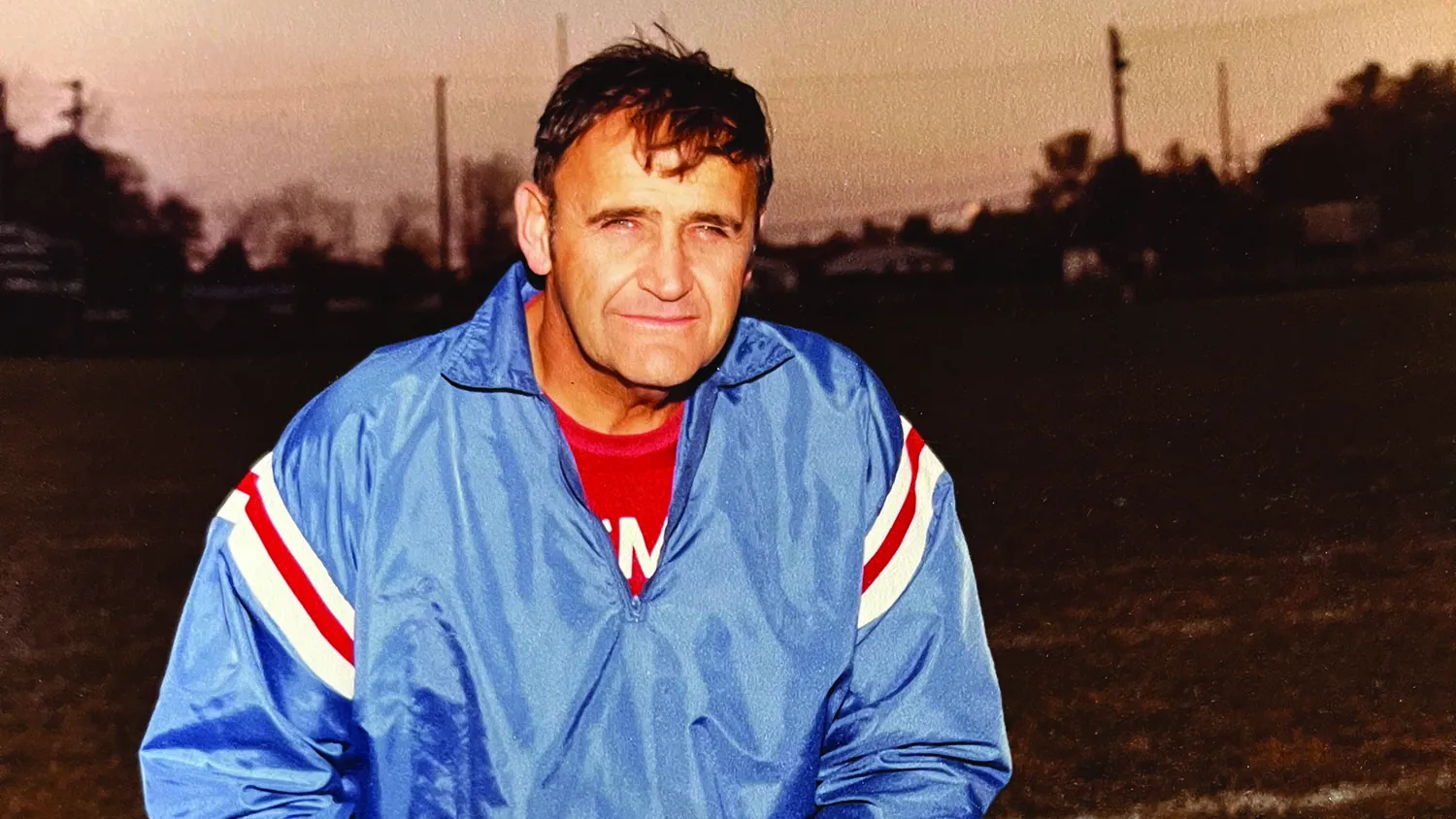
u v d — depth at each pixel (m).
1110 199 30.81
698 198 1.37
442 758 1.45
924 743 1.61
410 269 30.17
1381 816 3.73
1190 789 3.90
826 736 1.63
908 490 1.61
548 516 1.47
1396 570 5.93
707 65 1.42
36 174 29.86
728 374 1.53
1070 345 15.94
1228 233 30.77
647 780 1.47
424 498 1.45
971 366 14.30
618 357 1.40
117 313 28.05
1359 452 8.48
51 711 4.73
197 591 1.47
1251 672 4.77
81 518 7.79
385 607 1.44
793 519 1.55
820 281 29.56
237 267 29.94
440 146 29.98
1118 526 6.90
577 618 1.46
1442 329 15.38
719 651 1.50
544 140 1.42
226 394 14.47
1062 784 3.95
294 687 1.45
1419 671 4.75
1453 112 30.14
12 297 28.61
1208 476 7.95
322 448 1.45
